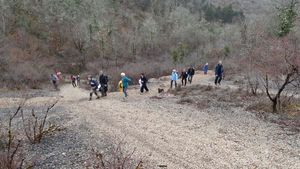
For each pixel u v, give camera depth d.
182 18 107.62
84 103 19.92
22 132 12.41
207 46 78.75
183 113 16.25
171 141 11.68
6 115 16.11
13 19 73.44
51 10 82.50
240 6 198.00
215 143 11.55
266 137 12.34
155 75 44.69
